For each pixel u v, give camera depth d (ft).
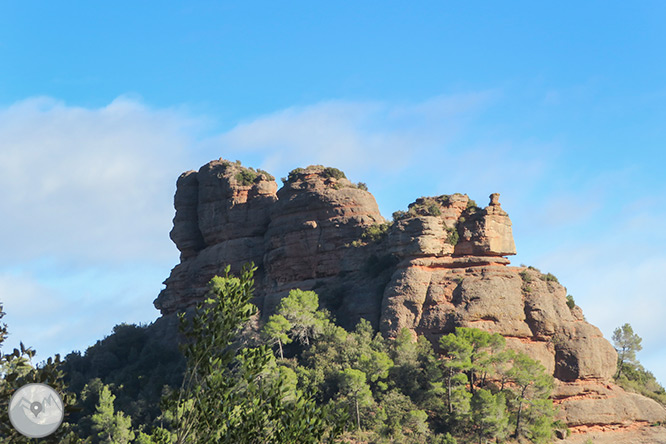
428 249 474.90
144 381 495.41
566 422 417.69
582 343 445.37
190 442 98.78
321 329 455.63
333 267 526.57
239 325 106.01
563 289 476.95
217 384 100.73
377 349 434.30
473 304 451.12
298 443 101.86
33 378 92.68
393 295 466.70
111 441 379.76
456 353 406.00
